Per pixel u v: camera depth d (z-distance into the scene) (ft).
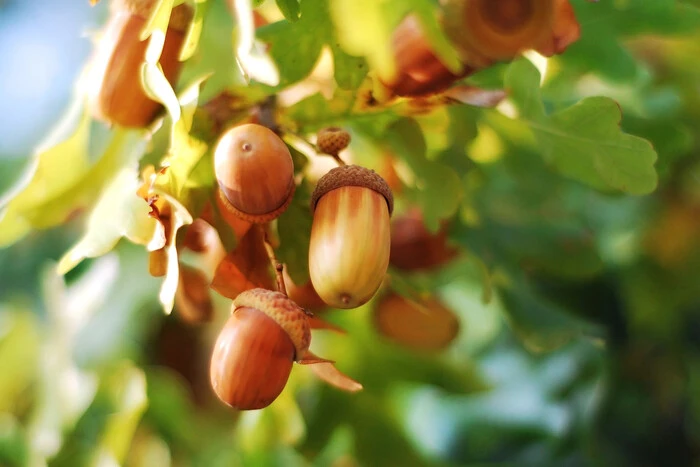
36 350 1.58
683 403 1.74
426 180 1.23
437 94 1.16
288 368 1.07
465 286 1.65
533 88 1.19
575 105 1.19
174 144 1.10
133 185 1.13
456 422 1.62
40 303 1.60
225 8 1.27
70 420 1.44
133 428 1.42
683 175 1.61
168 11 1.08
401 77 1.14
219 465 1.52
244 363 1.06
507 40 1.12
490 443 1.60
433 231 1.24
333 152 1.13
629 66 1.37
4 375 1.58
